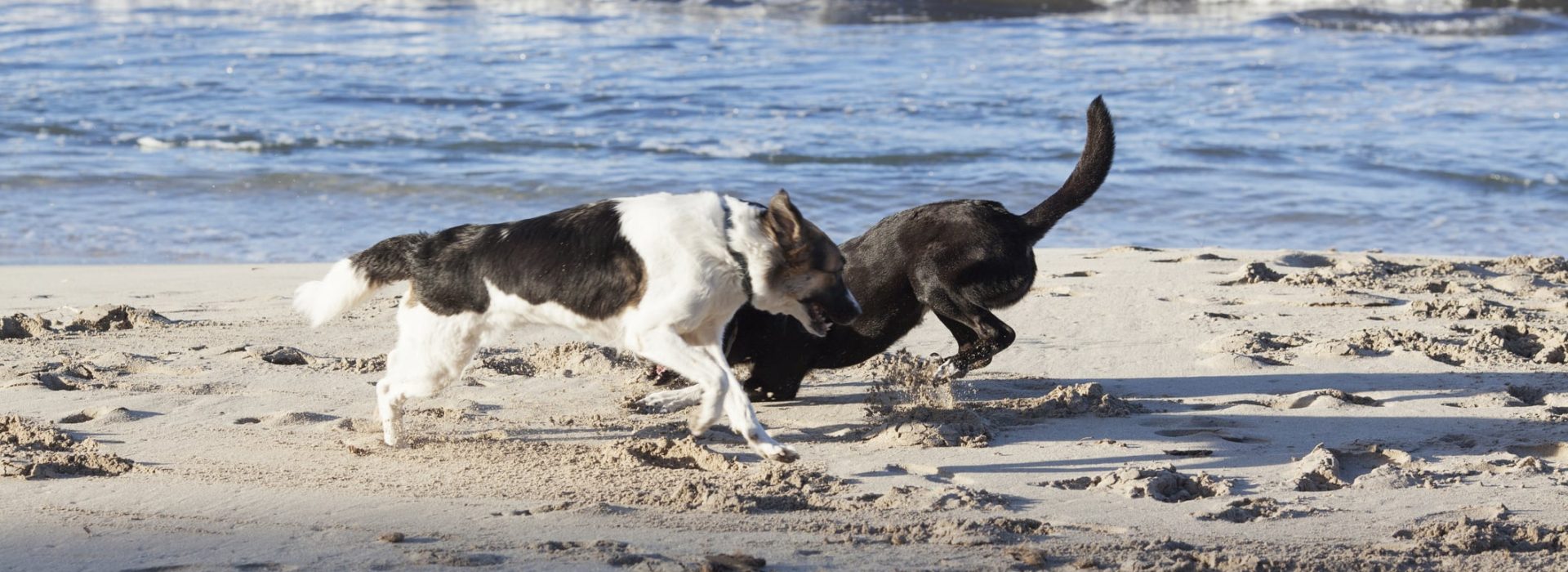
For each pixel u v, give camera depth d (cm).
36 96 2534
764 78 2716
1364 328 987
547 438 707
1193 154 2014
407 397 669
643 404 755
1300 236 1596
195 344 946
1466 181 1845
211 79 2739
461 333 653
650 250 618
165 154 2061
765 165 1967
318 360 888
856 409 780
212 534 518
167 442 685
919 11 3806
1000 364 901
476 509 561
